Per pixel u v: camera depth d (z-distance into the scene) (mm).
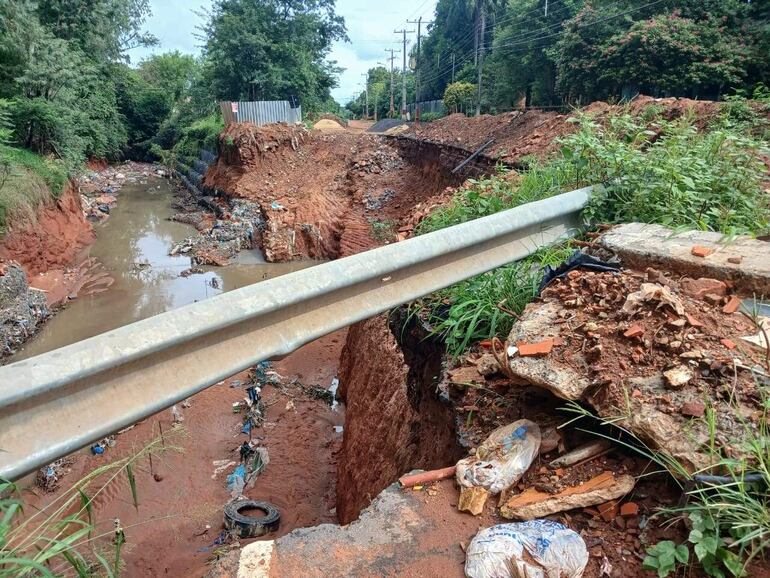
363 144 32969
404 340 5070
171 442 10312
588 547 2176
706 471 2041
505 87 29844
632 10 18578
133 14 35406
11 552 2039
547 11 26625
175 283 20250
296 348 2773
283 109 37594
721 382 2359
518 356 2834
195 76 52375
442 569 2193
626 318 2816
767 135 6922
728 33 16609
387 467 5801
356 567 2209
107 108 36375
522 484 2537
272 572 2188
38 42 24141
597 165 4793
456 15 45219
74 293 18406
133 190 38469
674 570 1963
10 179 18578
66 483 9039
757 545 1882
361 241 22656
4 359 13422
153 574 7371
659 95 17828
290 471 9781
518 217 3836
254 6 39000
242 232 25141
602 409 2463
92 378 2113
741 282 2955
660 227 3838
